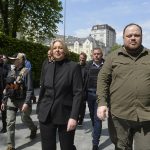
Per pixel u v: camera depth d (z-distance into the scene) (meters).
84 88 7.34
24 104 6.54
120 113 4.18
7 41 18.38
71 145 4.29
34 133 7.68
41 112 4.32
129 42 4.12
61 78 4.28
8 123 6.57
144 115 4.08
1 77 8.71
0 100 8.56
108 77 4.31
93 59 7.45
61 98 4.26
